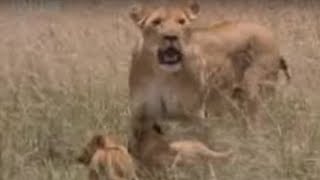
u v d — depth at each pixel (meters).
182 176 11.10
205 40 13.33
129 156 11.02
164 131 12.11
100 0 22.98
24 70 15.12
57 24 20.39
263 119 13.17
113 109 12.98
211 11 22.38
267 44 13.93
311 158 11.20
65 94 13.48
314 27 19.86
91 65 15.78
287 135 11.81
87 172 11.16
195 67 12.19
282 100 13.24
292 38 18.58
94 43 17.72
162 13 11.95
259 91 13.76
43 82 14.21
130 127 12.29
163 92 12.20
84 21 20.94
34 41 18.33
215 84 13.23
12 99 13.20
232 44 13.59
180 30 11.77
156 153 11.41
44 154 11.81
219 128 12.36
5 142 11.55
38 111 12.76
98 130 12.42
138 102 12.27
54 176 11.02
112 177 10.84
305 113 12.63
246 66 13.84
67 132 12.20
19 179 10.98
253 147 11.43
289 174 11.02
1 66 15.50
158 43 11.83
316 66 15.66
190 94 12.25
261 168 11.08
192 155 11.26
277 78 14.11
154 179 11.30
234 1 23.03
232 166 11.13
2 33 19.53
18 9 21.81
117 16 21.52
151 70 12.11
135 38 18.39
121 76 14.58
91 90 13.66
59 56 16.38
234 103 13.02
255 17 21.47
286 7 22.25
